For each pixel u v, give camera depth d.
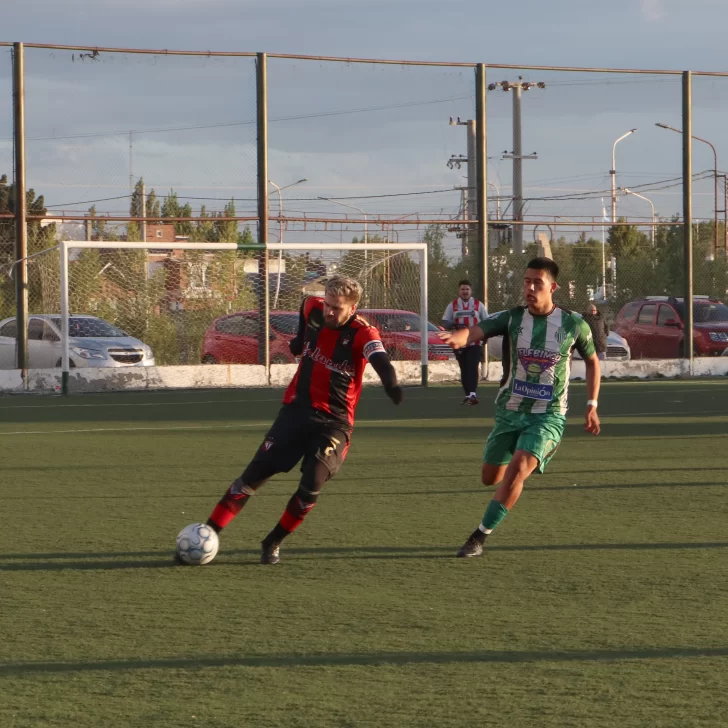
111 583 22.05
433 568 23.36
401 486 34.84
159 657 17.00
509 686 15.58
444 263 111.25
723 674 16.11
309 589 21.52
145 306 86.12
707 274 106.19
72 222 81.56
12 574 22.84
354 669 16.38
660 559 24.16
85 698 15.10
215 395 75.06
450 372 86.44
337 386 23.97
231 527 28.14
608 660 16.81
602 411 61.72
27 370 77.00
